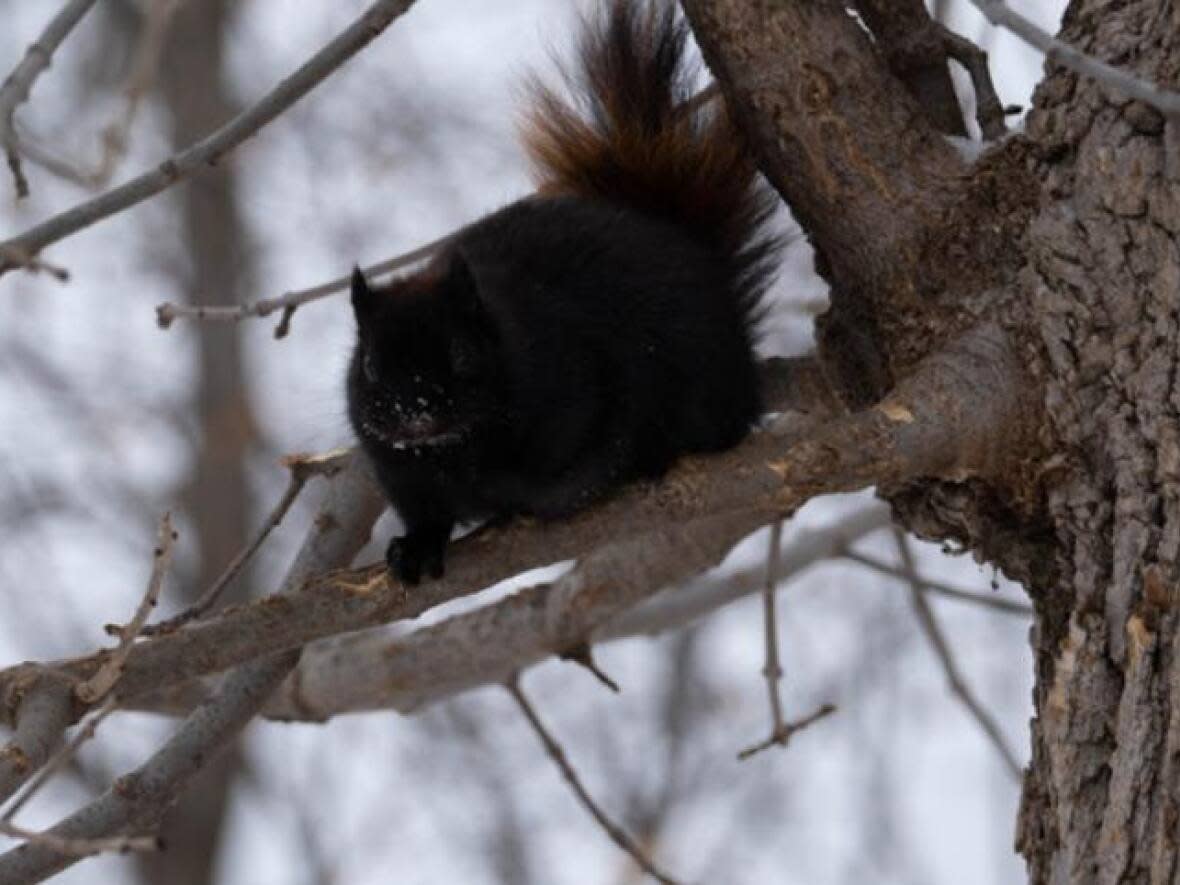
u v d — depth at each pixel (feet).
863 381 27.32
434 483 27.37
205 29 72.18
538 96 31.60
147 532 69.92
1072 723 24.39
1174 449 24.12
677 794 64.85
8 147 21.98
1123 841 23.50
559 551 25.50
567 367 27.27
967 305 25.95
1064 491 25.02
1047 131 25.90
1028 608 35.24
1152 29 25.29
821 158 26.55
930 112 27.91
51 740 24.02
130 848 21.07
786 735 31.60
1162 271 24.57
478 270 28.50
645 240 29.22
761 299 31.40
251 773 69.92
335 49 24.02
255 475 70.13
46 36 22.94
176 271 71.61
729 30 26.78
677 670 65.77
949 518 25.90
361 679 35.29
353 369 28.17
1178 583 23.82
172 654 24.50
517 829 65.72
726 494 25.03
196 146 23.73
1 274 21.97
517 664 34.55
